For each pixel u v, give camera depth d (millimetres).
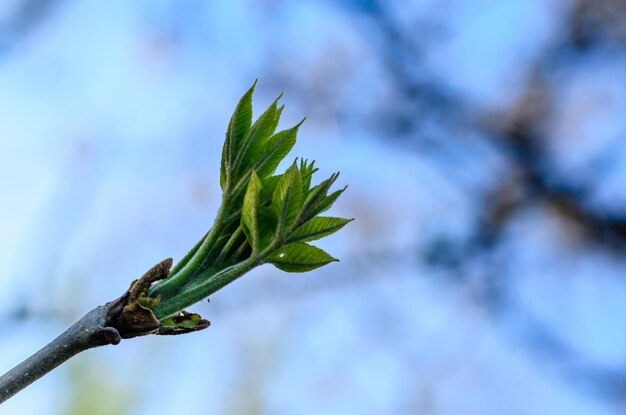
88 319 523
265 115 547
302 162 552
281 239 531
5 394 516
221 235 538
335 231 535
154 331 526
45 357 520
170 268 528
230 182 541
